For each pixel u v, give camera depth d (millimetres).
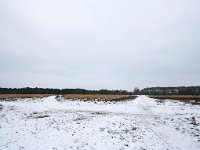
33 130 17047
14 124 19422
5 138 14398
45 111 32906
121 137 15688
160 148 13633
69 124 19938
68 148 12789
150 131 18438
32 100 54562
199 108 39375
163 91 151500
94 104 45750
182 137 16656
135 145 13938
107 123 21031
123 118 25281
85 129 17812
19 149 12305
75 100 52656
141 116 28500
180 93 122312
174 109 38062
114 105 44469
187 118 25672
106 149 12891
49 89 121312
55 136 15289
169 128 20062
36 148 12586
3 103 45719
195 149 13820
